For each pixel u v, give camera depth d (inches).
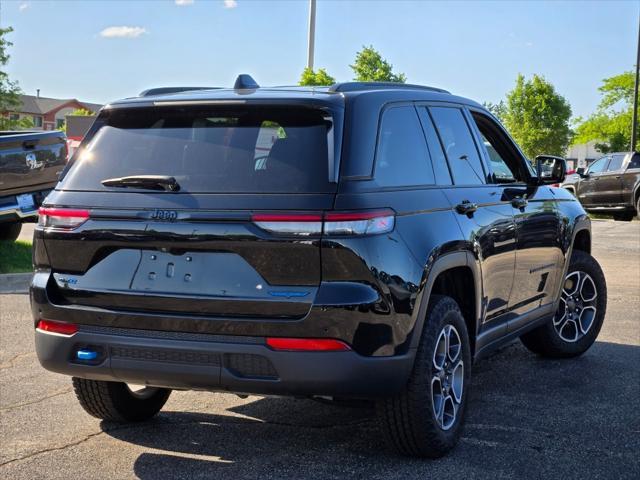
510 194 208.1
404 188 160.6
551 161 221.1
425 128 178.9
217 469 161.0
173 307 148.8
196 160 152.8
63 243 157.8
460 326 172.1
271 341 144.2
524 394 214.1
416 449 163.0
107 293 153.5
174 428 186.5
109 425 188.4
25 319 310.5
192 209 147.4
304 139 149.5
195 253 148.3
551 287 234.2
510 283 203.8
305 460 165.6
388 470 159.8
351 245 142.7
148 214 150.0
